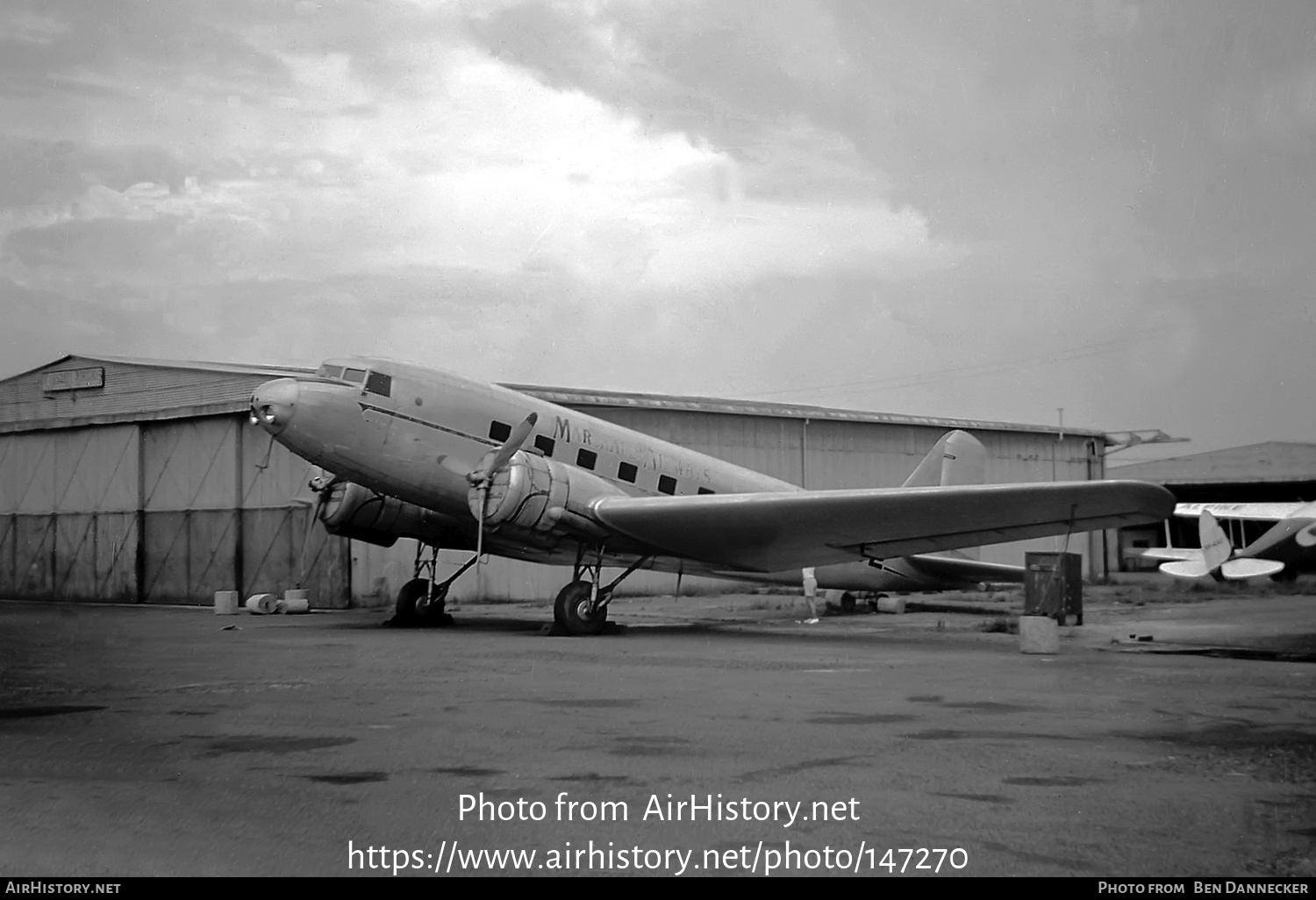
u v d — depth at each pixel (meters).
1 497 38.62
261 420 17.25
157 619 23.89
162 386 35.50
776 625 20.53
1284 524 37.19
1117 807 5.67
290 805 5.74
